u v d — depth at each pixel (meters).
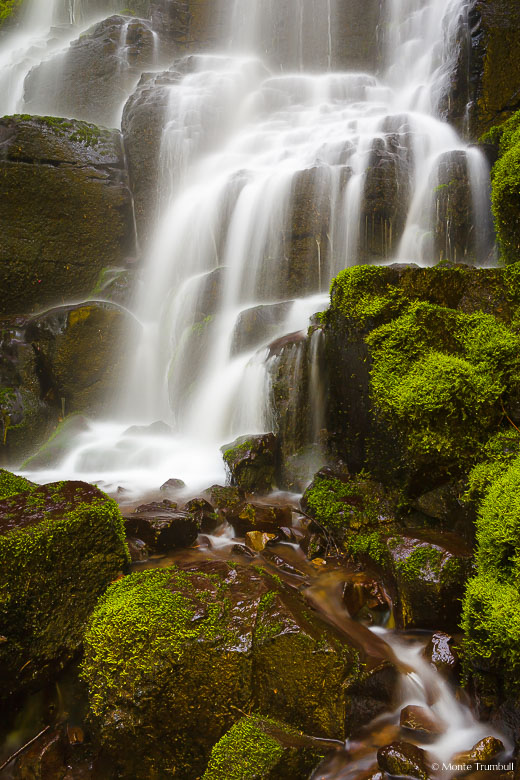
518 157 6.33
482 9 11.21
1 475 5.12
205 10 18.00
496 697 3.27
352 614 4.06
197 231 10.96
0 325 9.95
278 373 6.43
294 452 6.22
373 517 4.84
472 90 11.44
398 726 3.36
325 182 9.65
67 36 20.30
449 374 4.54
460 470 4.54
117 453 7.66
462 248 9.48
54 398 9.76
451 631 3.87
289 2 18.11
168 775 3.23
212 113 13.12
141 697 3.14
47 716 3.64
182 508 5.38
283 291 9.76
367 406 5.27
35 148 11.44
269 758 2.92
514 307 5.34
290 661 3.27
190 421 8.11
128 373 9.88
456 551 4.00
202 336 8.77
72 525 3.81
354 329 5.40
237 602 3.53
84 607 3.85
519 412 4.60
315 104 14.85
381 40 16.64
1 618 3.46
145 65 16.31
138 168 12.41
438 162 9.61
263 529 5.00
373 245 9.60
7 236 11.05
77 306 9.74
